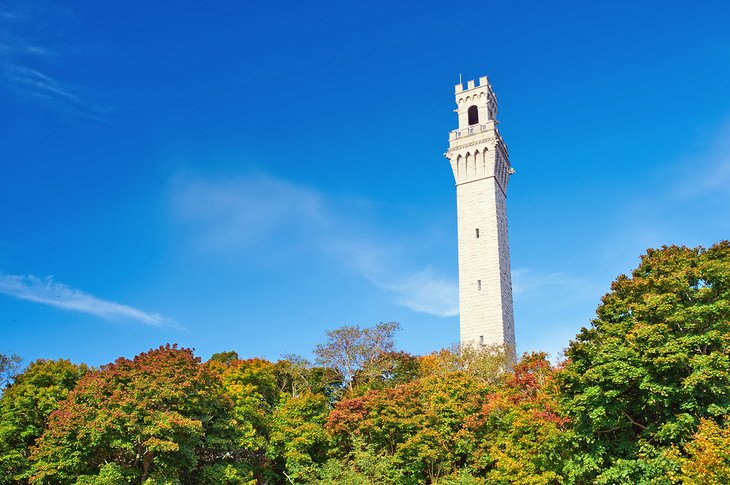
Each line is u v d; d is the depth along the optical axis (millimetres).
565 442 41719
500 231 94062
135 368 50688
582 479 40938
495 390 60750
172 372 50094
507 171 103438
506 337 89000
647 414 39969
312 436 57125
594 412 38062
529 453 45000
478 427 54312
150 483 45125
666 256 41594
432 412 53469
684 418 34781
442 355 76625
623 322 40781
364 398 58156
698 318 36875
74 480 45625
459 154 97562
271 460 60438
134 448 47156
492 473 48938
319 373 83000
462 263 92812
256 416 59344
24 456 52500
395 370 78750
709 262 38344
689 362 35000
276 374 81875
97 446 46156
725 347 35188
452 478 50406
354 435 55594
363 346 80500
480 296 90062
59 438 45969
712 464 30609
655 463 35688
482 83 101812
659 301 37781
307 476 53250
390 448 55844
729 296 37656
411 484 52094
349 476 47875
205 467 51719
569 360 44719
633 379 37094
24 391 55219
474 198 95312
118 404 46594
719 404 34969
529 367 53781
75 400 48250
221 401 54781
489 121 96938
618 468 37719
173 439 47312
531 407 47719
